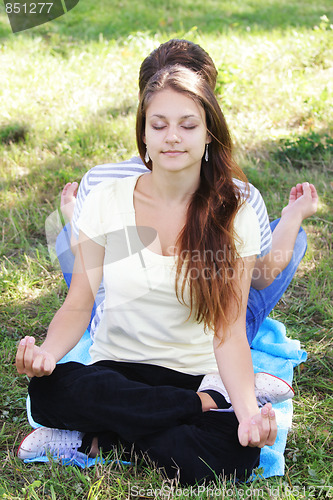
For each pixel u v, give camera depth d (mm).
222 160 2387
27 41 7484
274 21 8812
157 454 2293
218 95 5898
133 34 7738
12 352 3086
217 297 2279
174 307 2363
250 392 2246
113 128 5434
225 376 2279
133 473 2352
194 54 2375
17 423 2670
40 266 3770
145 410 2279
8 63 6777
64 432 2443
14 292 3574
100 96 6145
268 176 4805
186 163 2287
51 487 2232
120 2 9367
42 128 5488
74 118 5668
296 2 10078
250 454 2287
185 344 2439
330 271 3748
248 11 9430
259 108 5926
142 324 2395
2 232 4125
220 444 2275
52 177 4750
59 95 6129
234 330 2318
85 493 2268
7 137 5430
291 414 2682
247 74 6535
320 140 5379
